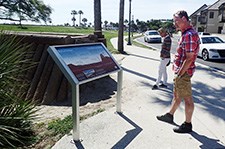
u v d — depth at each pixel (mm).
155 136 4156
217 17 60500
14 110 3695
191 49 3844
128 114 5152
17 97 3840
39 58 7348
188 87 4105
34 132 4227
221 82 8227
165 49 7008
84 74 4078
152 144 3898
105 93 7094
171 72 9789
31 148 3771
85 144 3887
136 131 4332
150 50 19578
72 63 4012
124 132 4297
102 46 4938
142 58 14391
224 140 4055
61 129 4375
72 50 4156
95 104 6031
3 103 3549
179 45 4047
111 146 3834
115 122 4719
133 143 3924
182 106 5535
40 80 6965
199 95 6652
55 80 6844
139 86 7602
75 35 8492
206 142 3977
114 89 7465
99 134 4215
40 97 6832
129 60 13500
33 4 19984
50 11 21375
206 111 5395
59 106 6309
